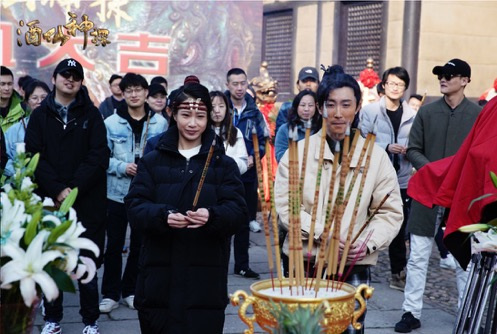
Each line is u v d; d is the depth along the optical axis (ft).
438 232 21.58
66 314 16.80
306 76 22.89
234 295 7.89
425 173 12.64
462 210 11.11
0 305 7.09
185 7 32.58
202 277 10.83
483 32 38.11
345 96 10.34
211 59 33.24
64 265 7.18
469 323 11.31
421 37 36.73
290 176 8.29
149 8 31.94
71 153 14.44
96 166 14.40
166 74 32.45
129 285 17.63
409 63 36.68
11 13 29.60
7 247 6.81
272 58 45.06
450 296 19.52
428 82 37.17
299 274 8.30
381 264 23.11
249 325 7.89
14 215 7.02
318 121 10.88
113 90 25.00
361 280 10.65
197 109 10.89
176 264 10.77
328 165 10.54
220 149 11.17
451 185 11.59
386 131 19.98
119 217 17.26
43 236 6.91
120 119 17.61
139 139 17.67
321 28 41.27
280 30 44.37
